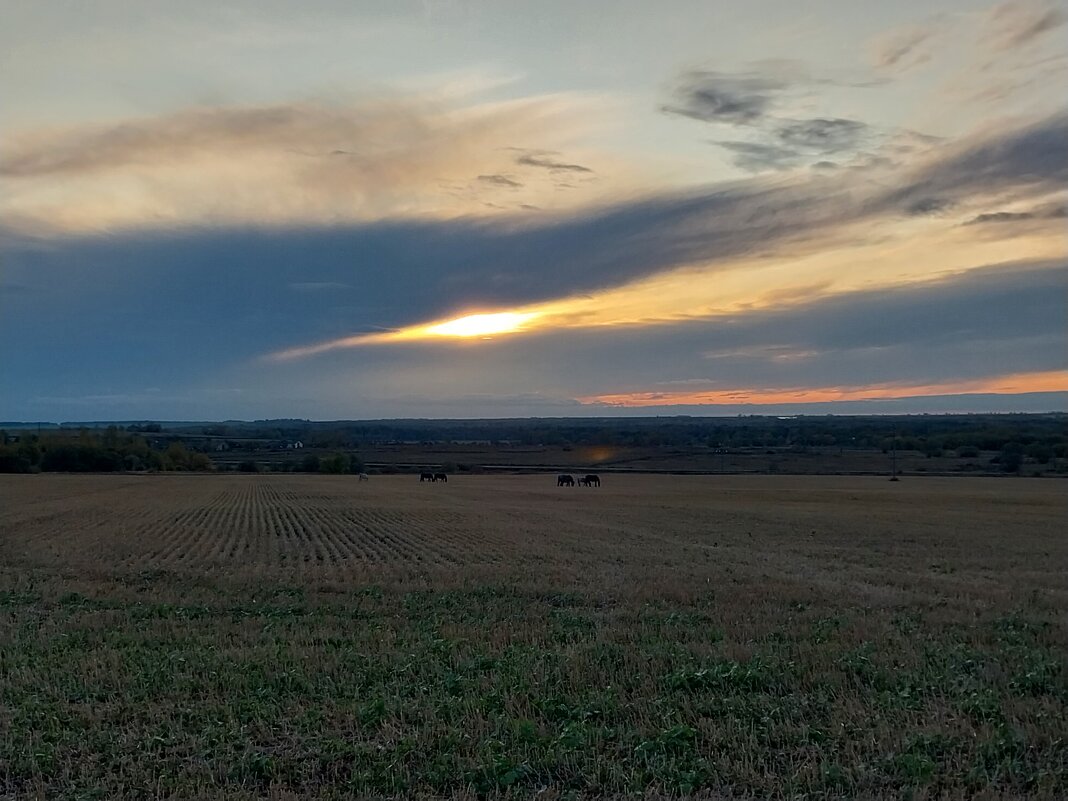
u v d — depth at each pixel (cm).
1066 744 960
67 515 5475
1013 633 1648
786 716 1070
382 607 1991
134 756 949
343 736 1006
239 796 832
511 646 1480
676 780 868
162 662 1349
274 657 1381
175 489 9144
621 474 12875
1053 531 4412
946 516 5528
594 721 1059
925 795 821
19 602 2073
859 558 3175
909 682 1229
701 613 1878
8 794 854
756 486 9694
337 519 5212
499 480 11631
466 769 892
